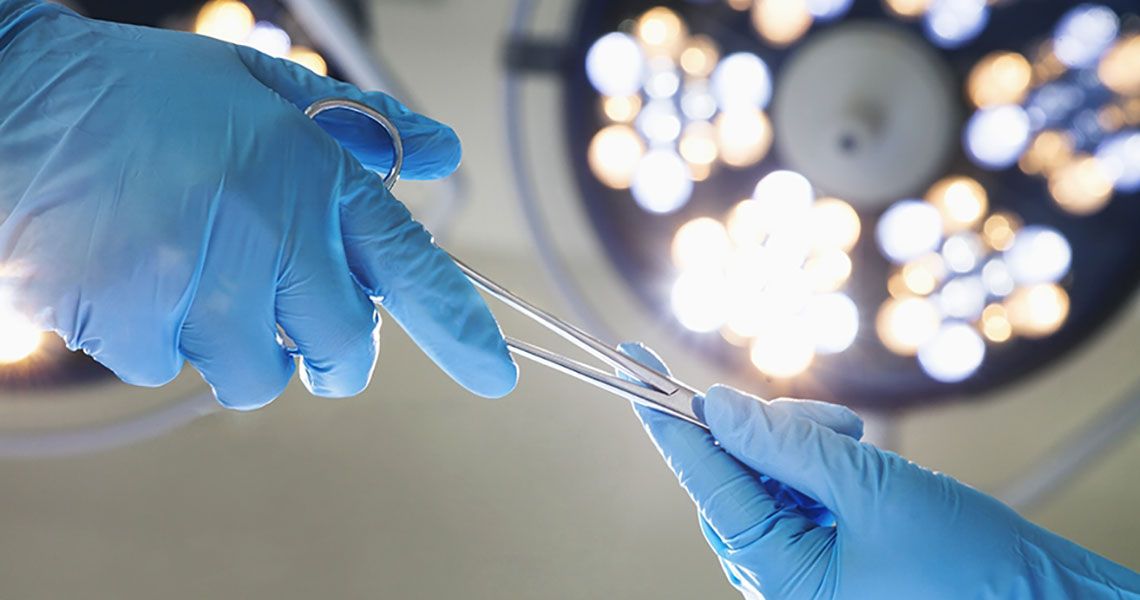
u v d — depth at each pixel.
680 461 0.68
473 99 1.21
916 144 1.15
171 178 0.60
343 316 0.66
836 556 0.65
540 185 1.18
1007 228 1.16
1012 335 1.17
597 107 1.17
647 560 1.04
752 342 1.14
